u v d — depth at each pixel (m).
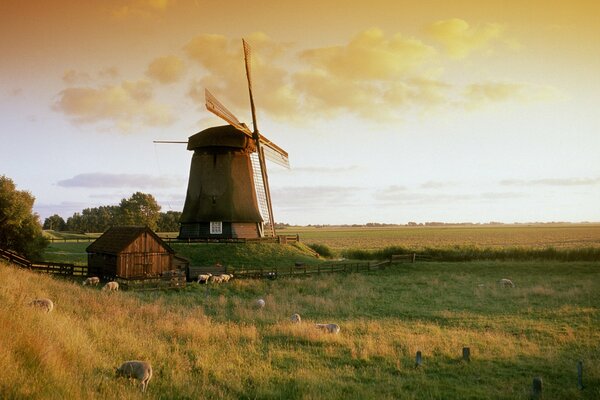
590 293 32.72
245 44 51.81
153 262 38.88
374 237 142.62
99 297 25.64
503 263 50.03
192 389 12.49
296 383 14.14
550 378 15.80
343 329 22.75
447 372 16.34
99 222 156.62
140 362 12.61
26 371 9.64
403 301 31.84
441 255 55.91
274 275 39.06
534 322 24.52
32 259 46.41
